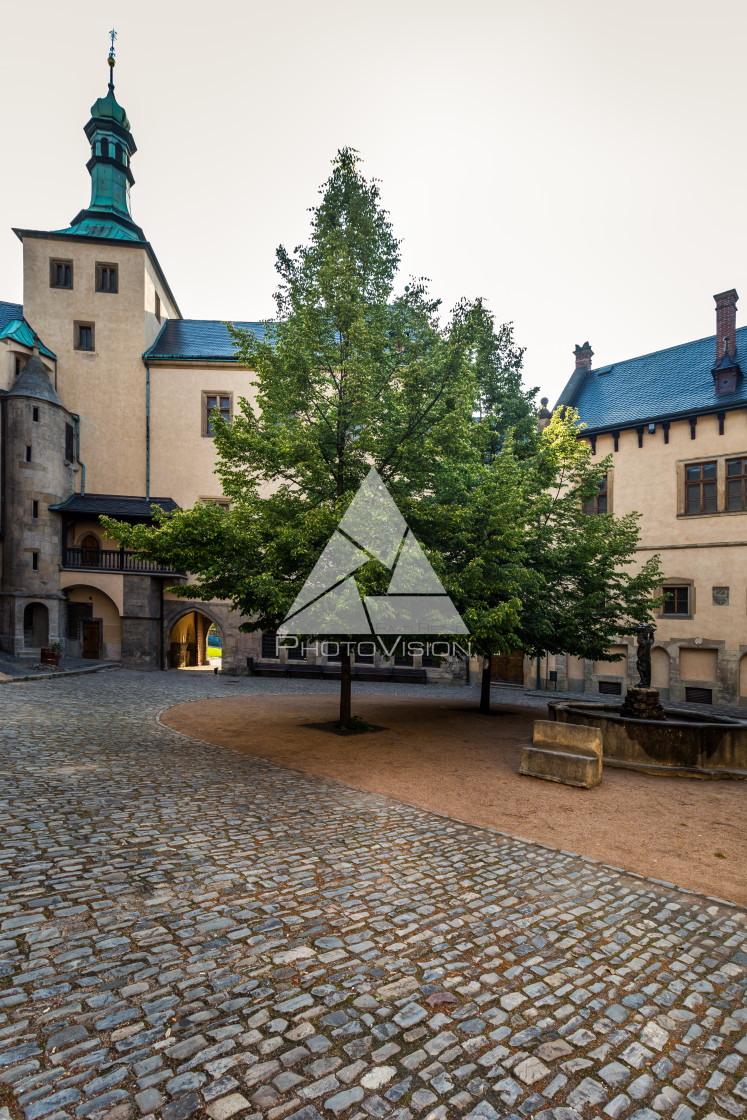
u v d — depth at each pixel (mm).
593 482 15445
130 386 28422
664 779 9648
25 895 4590
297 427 11914
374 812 7277
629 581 15227
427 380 11570
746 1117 2750
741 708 20547
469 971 3883
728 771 9844
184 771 8750
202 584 11836
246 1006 3387
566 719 11578
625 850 6371
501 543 11664
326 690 22375
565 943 4328
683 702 22016
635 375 26891
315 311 11398
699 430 22250
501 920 4633
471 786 8711
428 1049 3105
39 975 3582
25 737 10602
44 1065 2850
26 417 25375
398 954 4047
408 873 5453
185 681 22766
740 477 21375
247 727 12883
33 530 25391
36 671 21031
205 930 4219
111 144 31734
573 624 14305
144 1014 3270
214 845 5855
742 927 4727
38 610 26234
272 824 6594
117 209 31641
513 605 10680
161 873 5141
